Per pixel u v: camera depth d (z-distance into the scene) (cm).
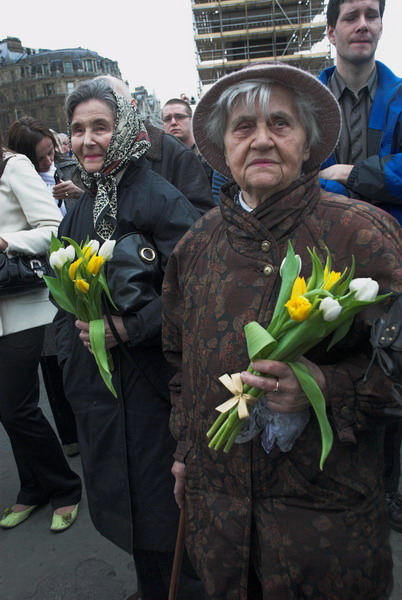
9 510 252
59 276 141
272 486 105
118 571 212
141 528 158
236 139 109
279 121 106
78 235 166
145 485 156
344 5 200
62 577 212
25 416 227
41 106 4656
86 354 157
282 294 94
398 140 201
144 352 154
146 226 155
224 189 123
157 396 156
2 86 4697
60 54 4616
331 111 110
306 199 105
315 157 121
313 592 103
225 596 110
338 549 101
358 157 213
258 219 107
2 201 213
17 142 311
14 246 202
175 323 135
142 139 160
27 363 223
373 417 100
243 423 102
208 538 113
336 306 83
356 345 103
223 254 113
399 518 216
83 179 165
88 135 152
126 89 222
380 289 97
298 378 90
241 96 105
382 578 105
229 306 109
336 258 101
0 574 216
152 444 155
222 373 108
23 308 219
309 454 103
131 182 158
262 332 92
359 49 202
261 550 106
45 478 240
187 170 229
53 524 241
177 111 395
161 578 169
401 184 184
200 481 118
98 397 157
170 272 132
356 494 103
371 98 210
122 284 149
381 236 99
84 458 163
